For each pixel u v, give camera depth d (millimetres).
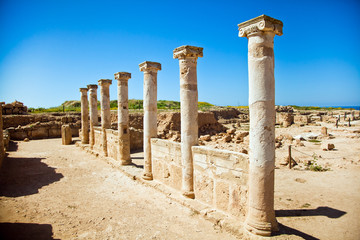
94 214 7250
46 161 14500
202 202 7504
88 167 13078
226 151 6602
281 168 12070
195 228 6332
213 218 6535
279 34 5559
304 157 14578
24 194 8945
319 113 55000
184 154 7836
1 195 8789
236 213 6324
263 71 5336
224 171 6621
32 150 18438
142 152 17594
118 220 6844
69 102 62250
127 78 12461
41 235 5980
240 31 5723
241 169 6113
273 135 5449
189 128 7727
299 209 7367
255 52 5391
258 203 5426
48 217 7031
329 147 16875
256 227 5410
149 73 9883
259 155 5367
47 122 27609
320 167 11703
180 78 7867
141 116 27078
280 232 5473
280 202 7922
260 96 5336
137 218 6961
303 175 10844
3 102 29953
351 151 16188
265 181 5367
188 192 7836
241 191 6141
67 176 11367
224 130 29922
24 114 30688
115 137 13484
